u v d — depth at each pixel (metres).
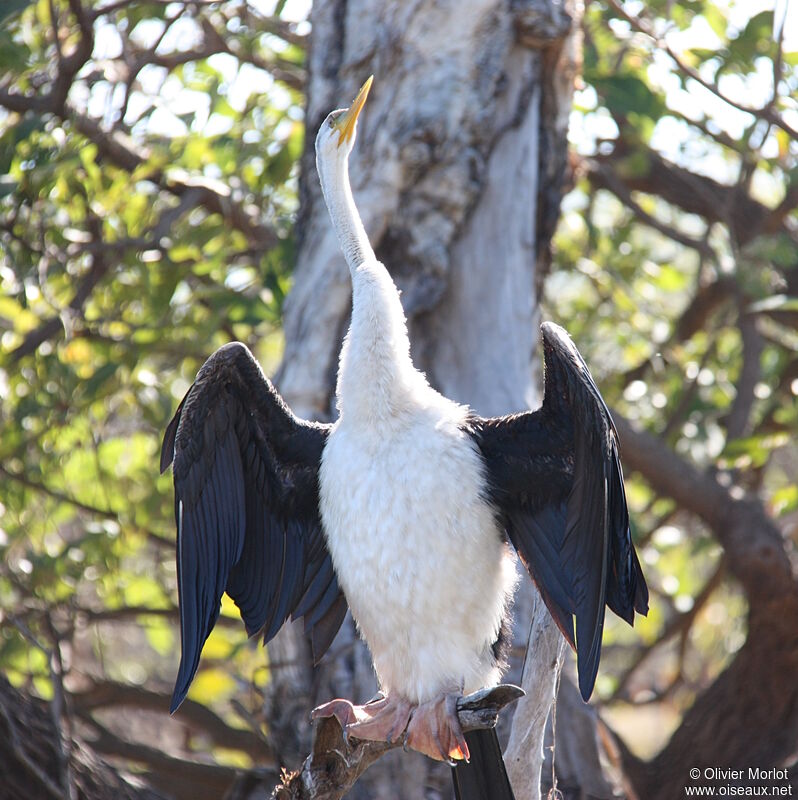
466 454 6.16
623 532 5.99
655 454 12.05
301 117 12.69
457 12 9.73
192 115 11.84
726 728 11.21
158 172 12.43
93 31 10.92
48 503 12.58
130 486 12.94
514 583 6.41
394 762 8.27
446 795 8.29
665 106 12.40
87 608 12.84
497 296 9.52
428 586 6.00
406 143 9.45
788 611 11.08
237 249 13.13
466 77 9.65
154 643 14.07
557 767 8.57
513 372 9.38
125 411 12.92
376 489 6.05
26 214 11.77
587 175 14.06
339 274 9.36
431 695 6.07
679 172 14.28
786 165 13.00
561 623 6.21
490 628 6.21
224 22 13.20
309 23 10.48
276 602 6.82
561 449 6.21
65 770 8.70
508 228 9.67
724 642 14.95
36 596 11.65
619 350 15.12
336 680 8.54
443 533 6.02
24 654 11.44
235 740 12.34
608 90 11.73
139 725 15.84
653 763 11.53
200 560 6.53
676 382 14.35
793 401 13.84
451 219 9.46
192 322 12.00
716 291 14.38
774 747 11.01
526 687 6.29
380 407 6.20
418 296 9.31
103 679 12.48
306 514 6.75
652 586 15.28
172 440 6.60
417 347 9.38
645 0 12.50
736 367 14.40
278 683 8.91
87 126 11.74
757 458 11.74
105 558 11.88
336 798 5.78
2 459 11.93
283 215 12.49
